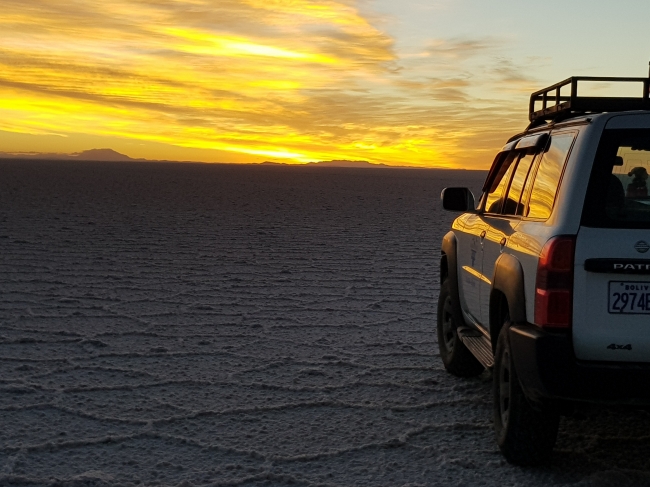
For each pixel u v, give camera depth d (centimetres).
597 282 401
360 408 589
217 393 621
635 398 399
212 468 466
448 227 2311
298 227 2230
